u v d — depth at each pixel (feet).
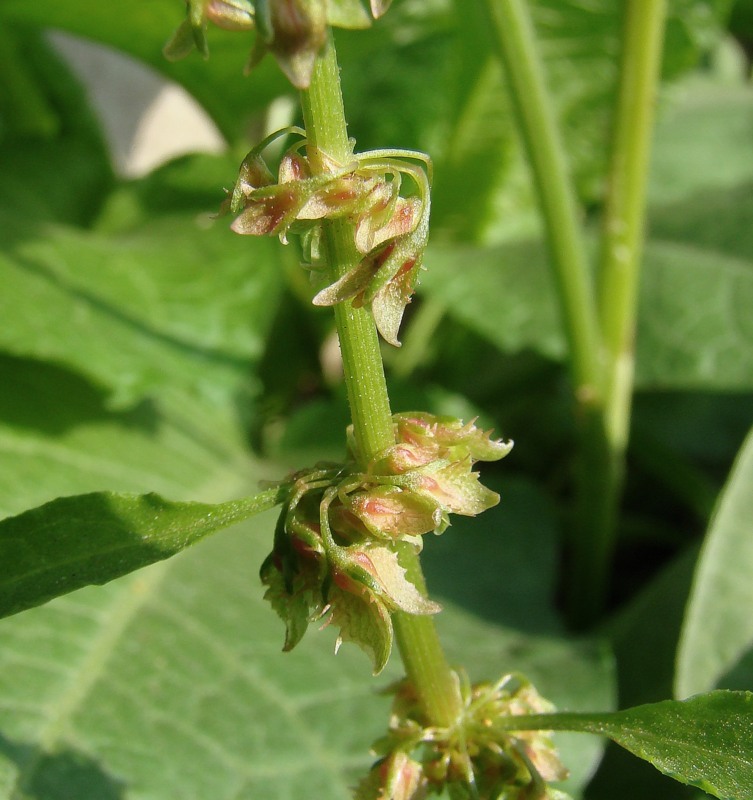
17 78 0.82
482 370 0.83
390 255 0.25
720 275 0.68
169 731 0.43
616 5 0.72
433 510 0.26
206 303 0.62
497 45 0.53
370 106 0.80
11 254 0.59
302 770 0.43
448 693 0.30
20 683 0.43
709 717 0.27
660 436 0.75
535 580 0.61
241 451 0.71
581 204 0.83
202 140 1.18
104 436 0.60
